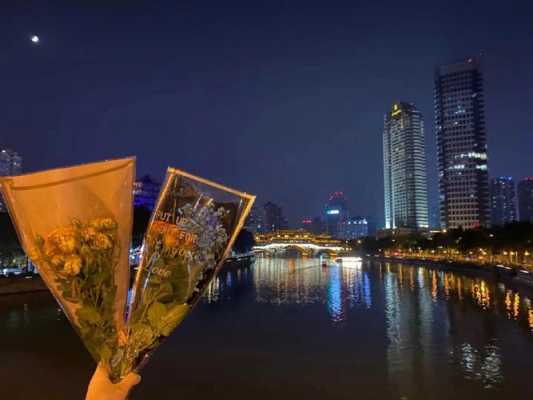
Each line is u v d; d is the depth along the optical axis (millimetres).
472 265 87625
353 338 27734
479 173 189750
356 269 116625
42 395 16547
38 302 42750
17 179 4055
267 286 68188
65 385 17750
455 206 191250
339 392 17172
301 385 17969
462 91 195375
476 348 24891
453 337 27984
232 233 4660
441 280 76250
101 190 4270
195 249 4551
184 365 20984
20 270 59781
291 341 26734
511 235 82125
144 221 52688
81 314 4273
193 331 30047
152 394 16875
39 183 4113
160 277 4492
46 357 22219
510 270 63844
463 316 36969
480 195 189125
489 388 17750
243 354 23344
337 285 69375
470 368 20656
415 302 46938
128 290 4508
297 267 131375
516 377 19188
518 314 37906
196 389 17406
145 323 4453
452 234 123812
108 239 4234
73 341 25984
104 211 4277
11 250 54031
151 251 4535
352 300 49000
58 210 4172
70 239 4109
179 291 4512
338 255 199000
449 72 198875
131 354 4414
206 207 4617
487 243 98375
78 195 4207
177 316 4527
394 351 24188
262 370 20297
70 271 4129
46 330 29344
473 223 187625
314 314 38406
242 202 4691
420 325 32688
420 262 126312
